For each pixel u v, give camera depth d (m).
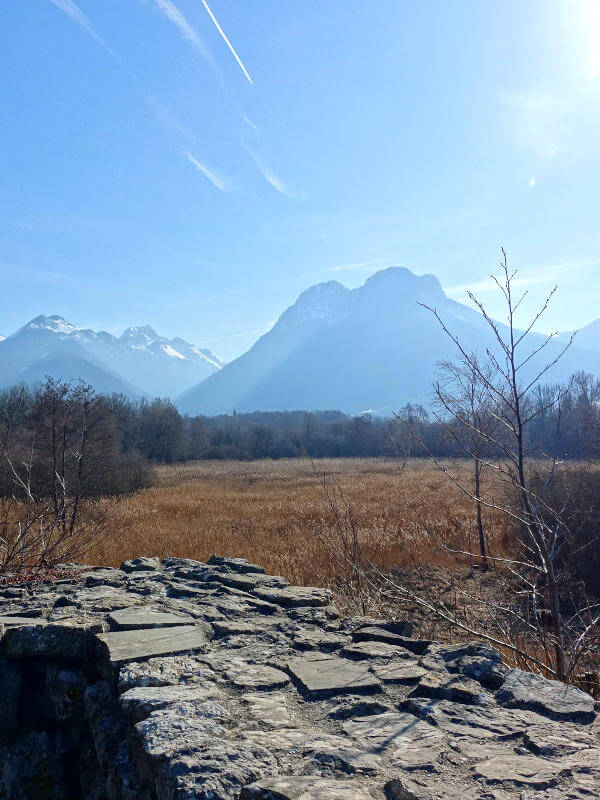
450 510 19.55
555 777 2.45
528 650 6.55
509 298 5.26
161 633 4.48
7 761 4.16
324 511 20.86
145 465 37.62
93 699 3.98
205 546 14.94
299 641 4.37
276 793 2.31
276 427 90.44
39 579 6.49
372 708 3.27
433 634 7.77
